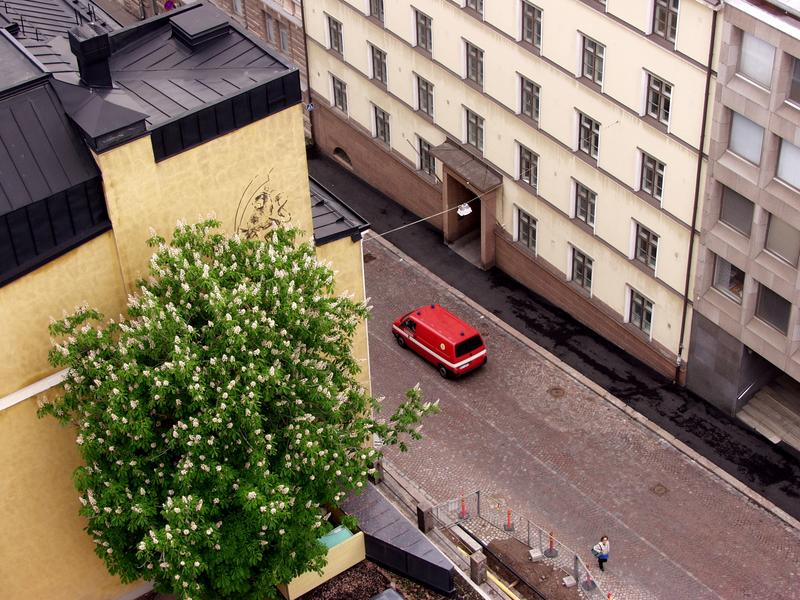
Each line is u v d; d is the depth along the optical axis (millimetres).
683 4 45125
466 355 54750
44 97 33250
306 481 34406
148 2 79688
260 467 32156
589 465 51250
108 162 33062
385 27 60938
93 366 32500
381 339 58031
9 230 32344
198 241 33844
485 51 55906
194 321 33625
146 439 32219
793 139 43625
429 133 62250
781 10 42156
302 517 34000
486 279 61562
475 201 63156
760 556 47250
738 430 52469
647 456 51594
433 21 57938
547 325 58562
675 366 54156
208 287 32281
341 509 42000
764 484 50125
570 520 48844
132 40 37812
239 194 36875
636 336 55500
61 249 33531
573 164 54250
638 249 53469
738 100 44781
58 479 36938
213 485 32719
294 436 32906
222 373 31625
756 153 45906
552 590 45562
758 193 46094
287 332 33156
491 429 53031
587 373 55719
